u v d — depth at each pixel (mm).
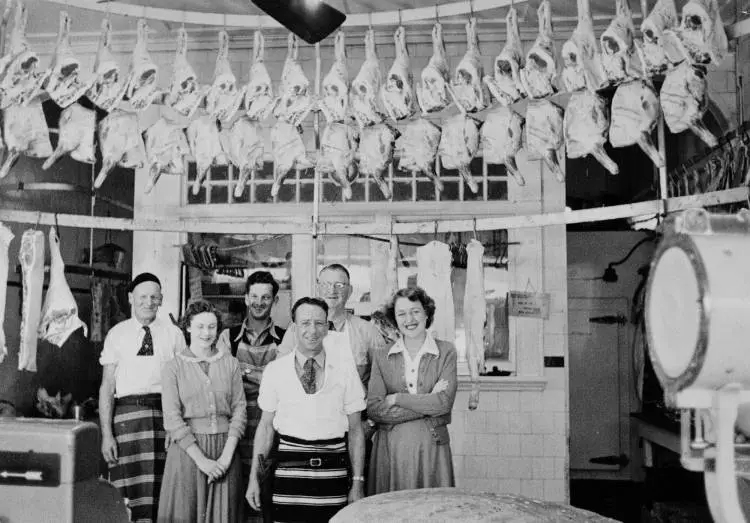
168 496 3537
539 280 5312
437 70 3660
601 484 6949
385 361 3576
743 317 1483
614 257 7422
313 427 3320
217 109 3855
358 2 4863
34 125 3791
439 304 4215
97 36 5371
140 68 3695
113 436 3938
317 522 3270
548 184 5348
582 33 3338
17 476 2143
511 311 5184
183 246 5301
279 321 5480
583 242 7469
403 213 5414
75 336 6082
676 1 4570
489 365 5332
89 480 2234
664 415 6336
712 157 4926
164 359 3969
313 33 3164
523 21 5191
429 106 3736
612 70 3307
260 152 3984
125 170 6895
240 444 4121
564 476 5207
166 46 5535
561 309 5289
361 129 3941
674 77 3168
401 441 3430
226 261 5547
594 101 3465
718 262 1522
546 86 3482
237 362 3822
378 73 3816
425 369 3529
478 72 3615
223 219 5488
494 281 5398
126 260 6508
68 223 3918
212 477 3529
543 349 5262
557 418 5234
